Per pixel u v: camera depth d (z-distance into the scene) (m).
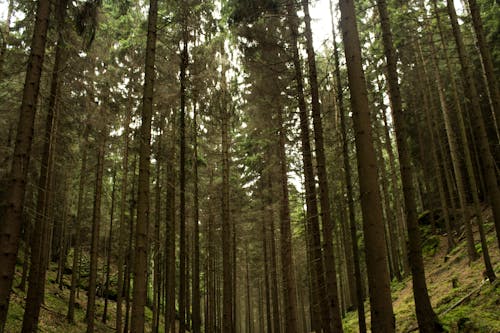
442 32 16.75
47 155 12.02
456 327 9.69
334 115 16.48
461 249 18.38
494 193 10.20
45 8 7.98
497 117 10.03
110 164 21.67
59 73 12.41
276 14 11.95
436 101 23.84
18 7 11.77
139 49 15.84
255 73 13.55
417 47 19.50
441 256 20.42
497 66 20.36
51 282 24.25
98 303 24.62
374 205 5.47
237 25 12.50
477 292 11.48
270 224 23.05
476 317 9.61
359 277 11.67
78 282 23.52
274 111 15.32
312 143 16.28
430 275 18.22
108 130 18.20
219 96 15.88
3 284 6.31
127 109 17.27
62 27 10.00
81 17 9.80
